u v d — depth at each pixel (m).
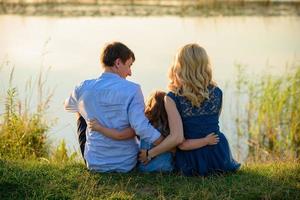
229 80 11.45
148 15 18.59
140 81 11.31
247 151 8.73
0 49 13.69
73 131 8.70
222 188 5.05
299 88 9.82
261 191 5.00
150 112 5.41
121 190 4.99
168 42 14.82
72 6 19.98
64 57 13.13
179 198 4.86
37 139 7.70
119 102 5.17
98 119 5.28
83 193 4.93
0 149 7.19
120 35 15.59
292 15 18.53
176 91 5.26
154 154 5.24
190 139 5.30
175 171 5.41
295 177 5.37
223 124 9.55
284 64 12.62
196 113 5.27
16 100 9.02
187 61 5.19
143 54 13.48
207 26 16.97
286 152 8.48
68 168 5.46
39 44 14.38
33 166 5.51
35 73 11.61
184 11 19.22
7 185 5.01
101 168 5.36
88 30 16.17
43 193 4.89
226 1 19.77
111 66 5.30
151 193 4.98
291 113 9.41
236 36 15.73
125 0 21.16
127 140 5.31
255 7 19.83
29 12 18.77
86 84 5.36
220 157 5.39
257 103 9.80
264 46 14.55
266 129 9.30
